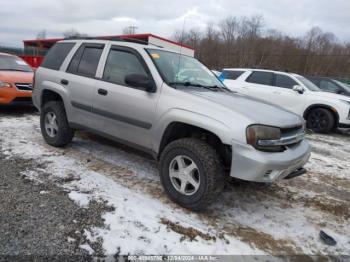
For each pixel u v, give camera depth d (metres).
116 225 2.73
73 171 3.84
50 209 2.88
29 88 6.82
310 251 2.71
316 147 6.61
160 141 3.31
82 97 4.05
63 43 4.72
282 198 3.73
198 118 2.94
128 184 3.60
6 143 4.73
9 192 3.14
